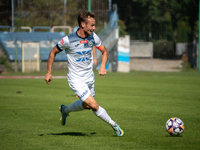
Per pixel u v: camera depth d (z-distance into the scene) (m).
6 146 15.88
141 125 21.38
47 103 32.41
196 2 116.19
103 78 68.00
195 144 16.25
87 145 16.03
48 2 140.88
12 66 89.19
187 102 32.91
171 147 15.66
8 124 21.72
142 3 145.25
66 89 46.66
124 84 54.41
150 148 15.46
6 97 37.16
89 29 16.70
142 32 152.00
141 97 37.25
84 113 26.53
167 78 67.75
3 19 124.44
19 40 100.44
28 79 65.38
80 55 17.31
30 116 24.92
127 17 147.62
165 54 138.50
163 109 28.31
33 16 133.88
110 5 117.88
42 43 99.12
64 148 15.45
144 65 116.25
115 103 32.31
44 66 91.75
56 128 20.52
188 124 21.66
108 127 20.89
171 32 154.50
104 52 18.20
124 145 16.05
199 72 81.88
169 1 133.12
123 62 89.88
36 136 18.16
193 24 116.38
